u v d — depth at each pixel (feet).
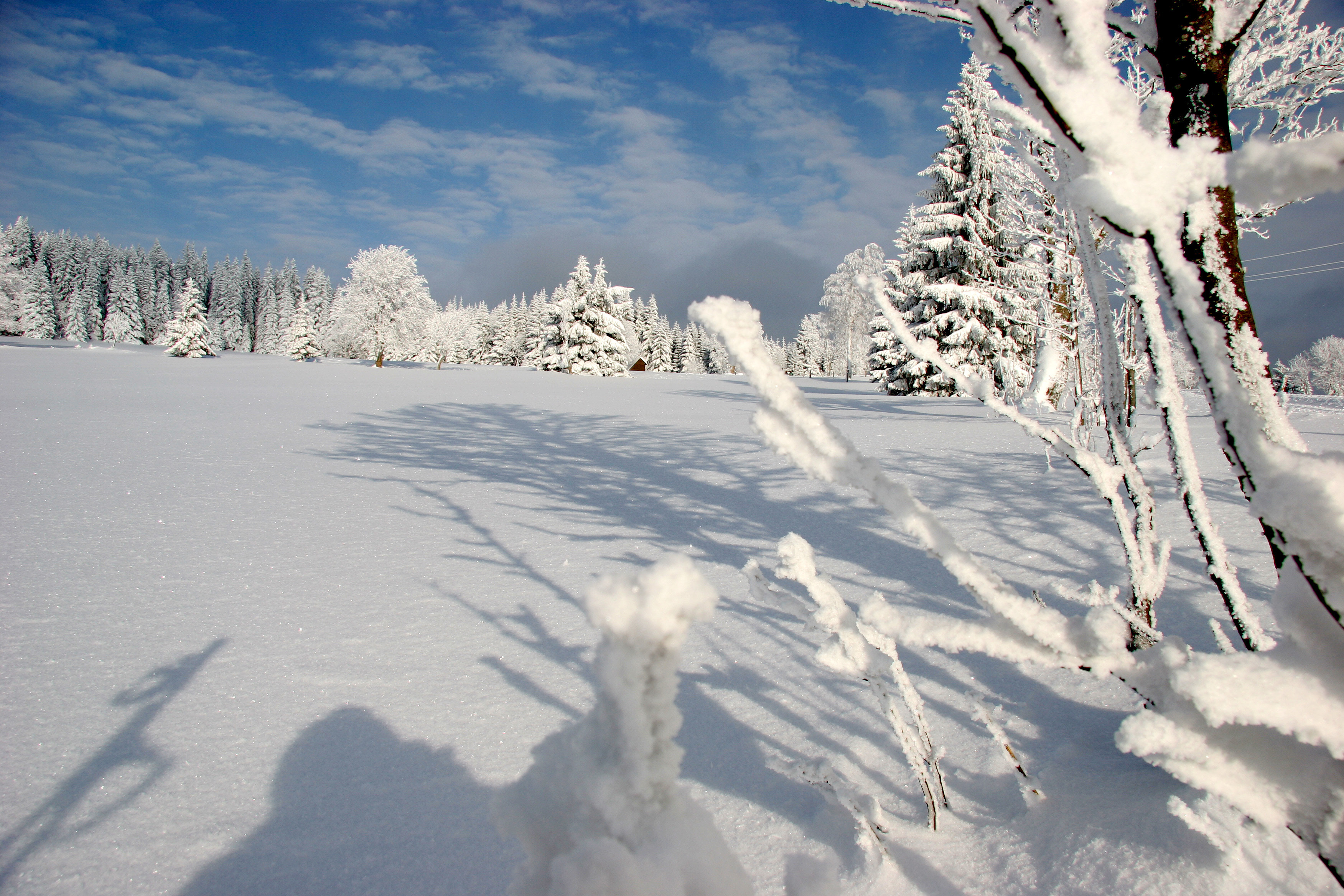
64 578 12.48
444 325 206.59
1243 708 2.57
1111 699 7.20
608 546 15.19
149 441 29.86
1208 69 3.28
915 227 77.36
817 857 5.20
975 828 5.34
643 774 2.24
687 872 2.28
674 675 2.29
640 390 80.02
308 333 173.68
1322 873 4.04
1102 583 10.61
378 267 152.35
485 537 16.05
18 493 19.31
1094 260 5.23
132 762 6.74
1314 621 2.62
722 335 3.22
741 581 12.51
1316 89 12.96
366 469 25.12
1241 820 4.39
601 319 149.69
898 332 4.17
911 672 8.36
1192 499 3.93
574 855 2.18
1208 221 2.37
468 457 28.32
